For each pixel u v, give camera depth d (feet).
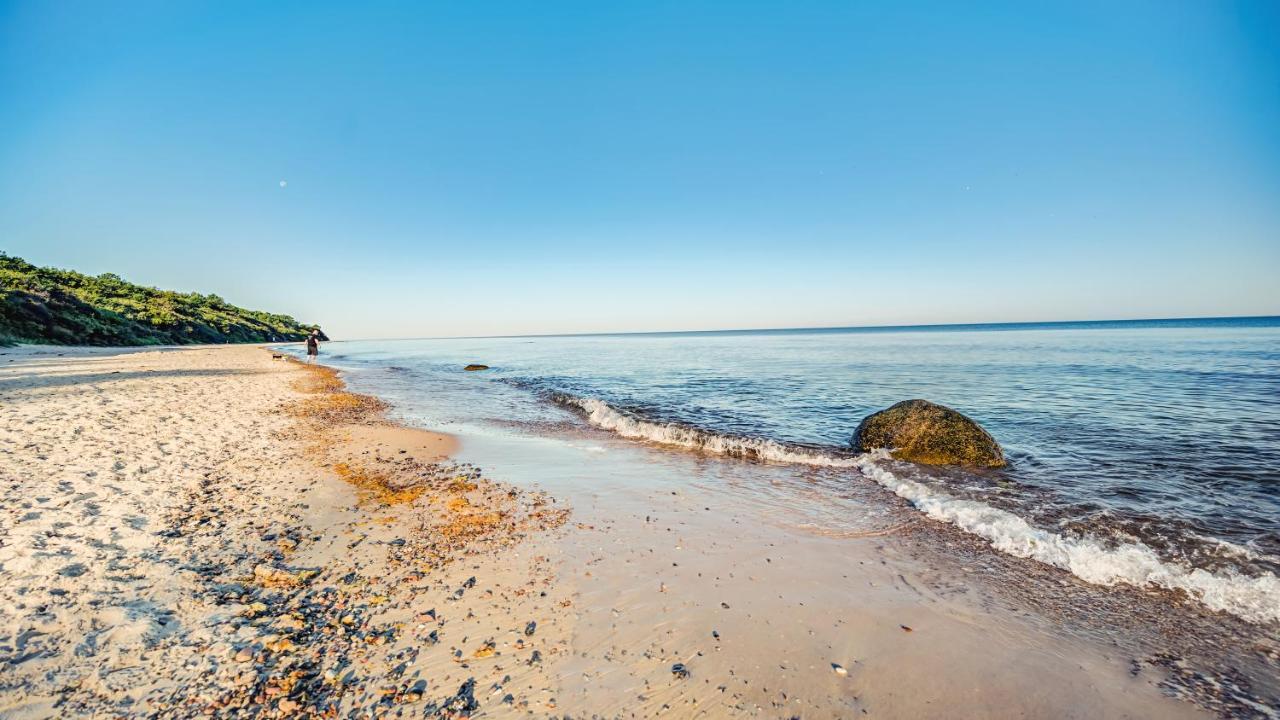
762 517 22.49
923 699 11.02
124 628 11.75
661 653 12.31
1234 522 21.95
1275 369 79.10
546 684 11.03
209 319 268.82
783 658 12.26
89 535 16.47
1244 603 15.42
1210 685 11.86
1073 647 13.21
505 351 219.41
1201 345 142.00
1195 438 36.42
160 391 51.75
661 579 16.22
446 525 20.47
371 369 115.75
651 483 27.55
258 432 36.09
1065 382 68.74
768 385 72.08
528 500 24.08
